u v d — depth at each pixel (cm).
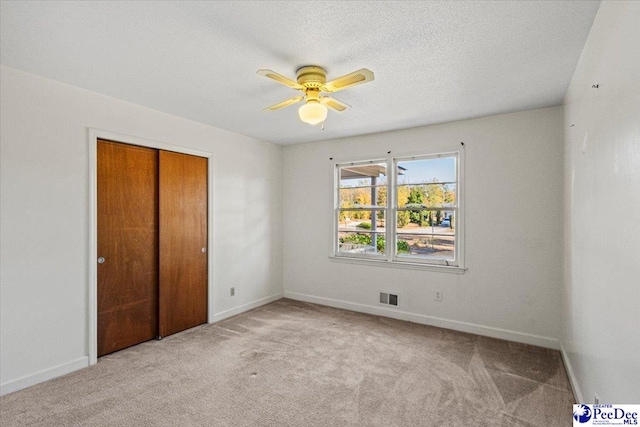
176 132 354
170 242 353
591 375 191
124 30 188
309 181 484
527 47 206
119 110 303
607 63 154
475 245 358
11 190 237
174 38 197
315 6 165
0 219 231
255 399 229
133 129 314
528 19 176
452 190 379
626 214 131
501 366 279
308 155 485
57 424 200
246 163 445
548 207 321
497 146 346
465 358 294
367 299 432
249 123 382
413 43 201
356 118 359
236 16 174
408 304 401
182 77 254
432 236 392
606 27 155
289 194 502
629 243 127
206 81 261
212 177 396
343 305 452
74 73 246
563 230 306
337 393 237
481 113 341
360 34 191
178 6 165
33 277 247
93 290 283
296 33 191
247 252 446
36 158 249
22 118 242
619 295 140
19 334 240
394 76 249
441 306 379
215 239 400
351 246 454
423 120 366
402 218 413
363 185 443
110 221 302
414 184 404
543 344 322
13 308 237
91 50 212
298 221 495
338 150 458
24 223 243
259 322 394
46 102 254
